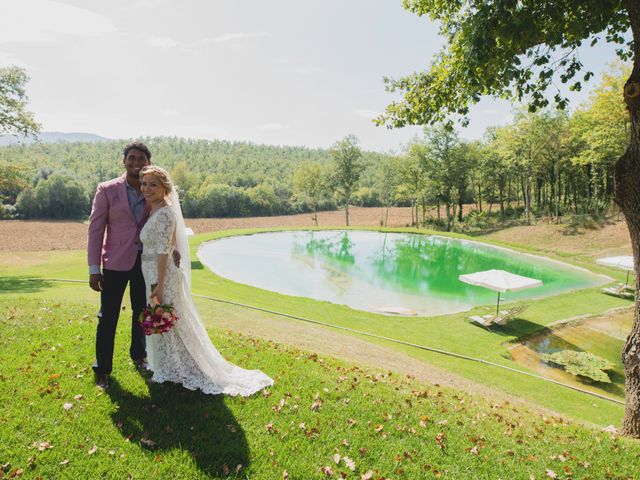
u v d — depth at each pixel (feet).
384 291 80.23
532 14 20.68
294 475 11.92
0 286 54.39
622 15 22.35
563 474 14.70
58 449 11.55
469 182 197.16
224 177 363.56
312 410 15.83
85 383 15.25
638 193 19.98
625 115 100.58
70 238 163.73
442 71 27.63
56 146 504.84
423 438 15.51
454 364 41.04
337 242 133.28
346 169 199.21
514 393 34.37
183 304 14.78
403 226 211.61
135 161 14.67
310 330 43.04
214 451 12.24
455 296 77.20
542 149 145.69
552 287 82.48
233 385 16.07
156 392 15.01
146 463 11.44
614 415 32.58
